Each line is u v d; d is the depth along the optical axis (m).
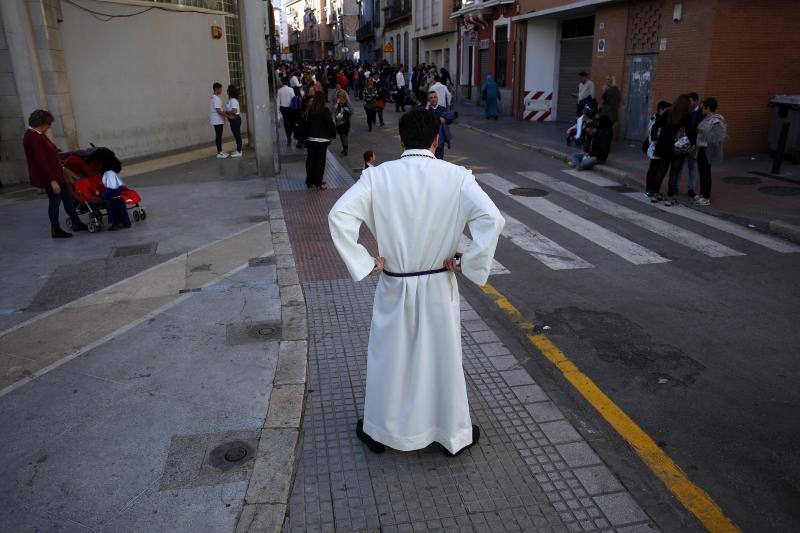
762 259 6.69
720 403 3.89
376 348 3.10
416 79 27.75
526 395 3.92
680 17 12.67
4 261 6.46
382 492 3.02
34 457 3.20
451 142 15.91
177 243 7.02
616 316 5.22
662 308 5.38
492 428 3.55
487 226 2.63
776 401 3.92
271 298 5.31
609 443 3.46
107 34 12.96
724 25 11.77
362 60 62.12
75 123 12.35
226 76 17.20
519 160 13.23
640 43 14.34
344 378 4.11
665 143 8.88
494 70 23.98
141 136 14.18
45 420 3.54
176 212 8.52
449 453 3.25
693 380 4.18
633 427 3.63
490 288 5.88
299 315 4.95
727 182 10.34
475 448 3.37
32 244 7.10
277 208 8.65
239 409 3.62
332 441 3.42
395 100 26.88
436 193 2.79
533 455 3.31
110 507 2.84
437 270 2.92
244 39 14.56
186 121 15.68
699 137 8.71
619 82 15.26
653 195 9.43
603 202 9.38
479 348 4.58
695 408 3.84
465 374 4.19
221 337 4.57
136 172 11.89
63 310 5.12
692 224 8.12
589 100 14.36
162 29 14.53
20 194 10.15
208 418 3.54
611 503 2.96
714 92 12.12
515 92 21.56
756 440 3.51
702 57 12.12
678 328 4.98
